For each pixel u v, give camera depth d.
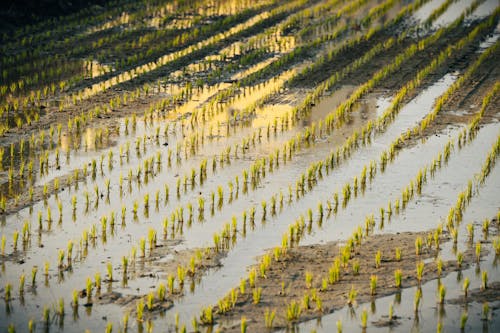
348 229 40.91
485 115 60.19
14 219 41.53
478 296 33.66
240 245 38.91
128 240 39.38
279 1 104.88
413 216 42.59
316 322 31.59
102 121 58.75
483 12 97.00
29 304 33.12
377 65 75.12
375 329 31.09
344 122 59.31
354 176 48.78
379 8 97.56
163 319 31.91
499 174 48.88
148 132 56.53
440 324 29.70
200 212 43.03
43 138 54.06
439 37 84.56
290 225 39.94
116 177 48.03
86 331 30.31
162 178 48.03
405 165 50.59
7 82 68.81
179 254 37.78
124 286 34.62
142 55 77.25
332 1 103.56
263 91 67.50
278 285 34.69
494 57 76.31
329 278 34.91
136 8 99.44
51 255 37.59
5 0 89.69
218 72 71.50
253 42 82.44
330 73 72.56
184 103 63.69
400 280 34.28
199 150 53.06
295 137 55.91
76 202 43.81
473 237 39.53
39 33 86.25
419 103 63.75
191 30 88.88
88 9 97.06
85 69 73.50
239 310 32.50
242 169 49.78
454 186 47.00
